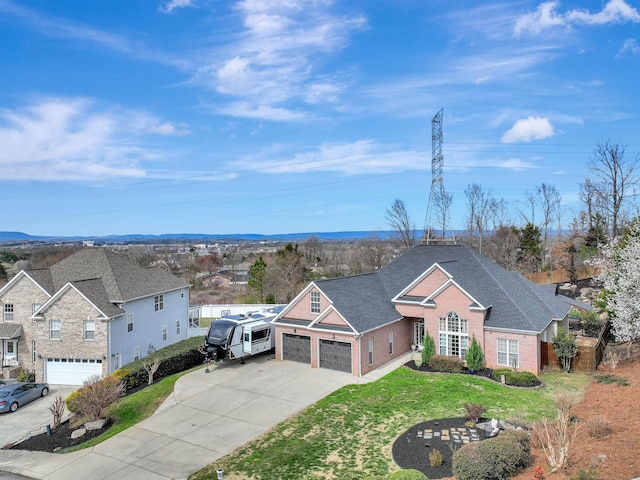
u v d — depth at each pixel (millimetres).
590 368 26875
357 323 28844
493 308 29594
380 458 17328
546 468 13875
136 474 18297
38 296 37094
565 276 62688
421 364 29562
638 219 31344
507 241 71375
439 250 36906
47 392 33000
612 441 15289
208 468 18203
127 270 41062
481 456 13703
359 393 25000
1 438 24812
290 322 32000
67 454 21000
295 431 20828
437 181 60312
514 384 25250
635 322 26125
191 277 90500
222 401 25359
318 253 118125
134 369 30750
